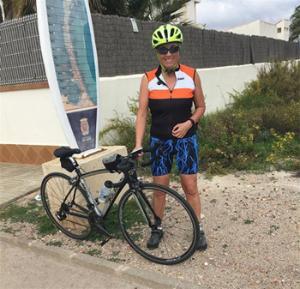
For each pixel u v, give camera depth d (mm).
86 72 4965
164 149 3768
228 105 12359
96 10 12266
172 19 17312
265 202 5016
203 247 3873
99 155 4816
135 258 3857
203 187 5703
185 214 3846
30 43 7039
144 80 3729
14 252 4285
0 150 7836
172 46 3484
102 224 4211
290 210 4723
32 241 4352
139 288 3484
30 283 3693
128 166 3697
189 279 3447
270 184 5688
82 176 4176
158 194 3777
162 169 3840
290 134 7359
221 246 3963
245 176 6109
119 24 8094
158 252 3854
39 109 7250
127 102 7910
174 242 3875
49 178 4520
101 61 7633
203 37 11680
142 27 8852
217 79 11898
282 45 18625
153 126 3785
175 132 3652
